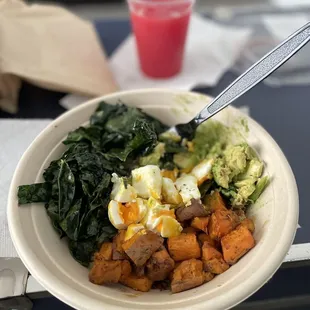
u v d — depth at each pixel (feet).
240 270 0.62
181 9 1.04
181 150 0.85
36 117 1.02
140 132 0.80
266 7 1.43
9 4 1.10
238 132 0.82
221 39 1.24
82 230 0.72
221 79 1.14
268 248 0.62
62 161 0.74
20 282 0.70
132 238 0.68
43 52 1.05
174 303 0.59
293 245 0.76
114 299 0.59
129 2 1.07
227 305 0.56
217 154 0.83
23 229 0.64
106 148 0.84
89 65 1.09
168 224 0.70
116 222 0.70
